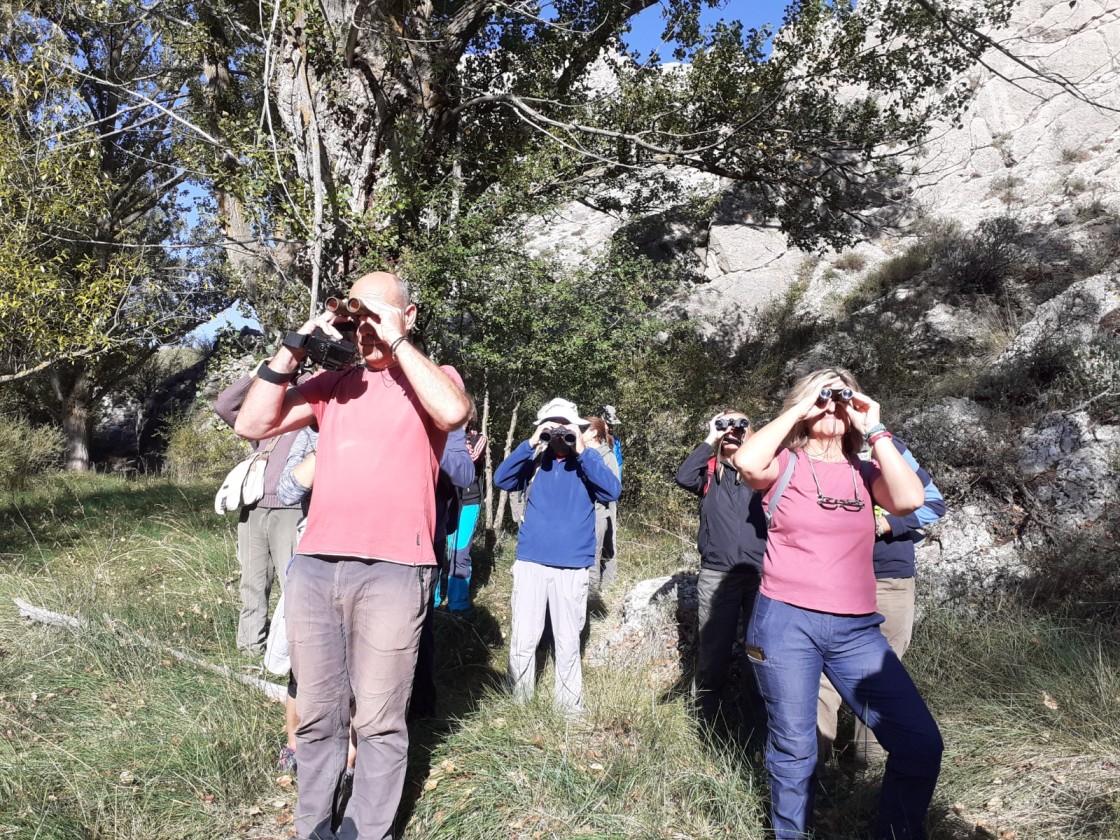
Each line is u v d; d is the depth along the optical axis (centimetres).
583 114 1189
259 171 847
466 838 319
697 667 457
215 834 322
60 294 895
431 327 970
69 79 907
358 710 290
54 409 2428
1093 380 772
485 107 1220
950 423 769
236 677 458
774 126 1252
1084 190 1577
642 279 975
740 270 1856
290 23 930
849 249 1795
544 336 905
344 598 286
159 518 1020
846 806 355
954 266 1445
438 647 575
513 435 992
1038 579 588
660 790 359
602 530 703
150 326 994
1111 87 1783
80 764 360
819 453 315
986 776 368
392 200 906
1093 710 409
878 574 407
